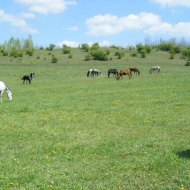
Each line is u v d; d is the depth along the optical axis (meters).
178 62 102.12
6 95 39.72
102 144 15.96
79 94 38.06
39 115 24.45
